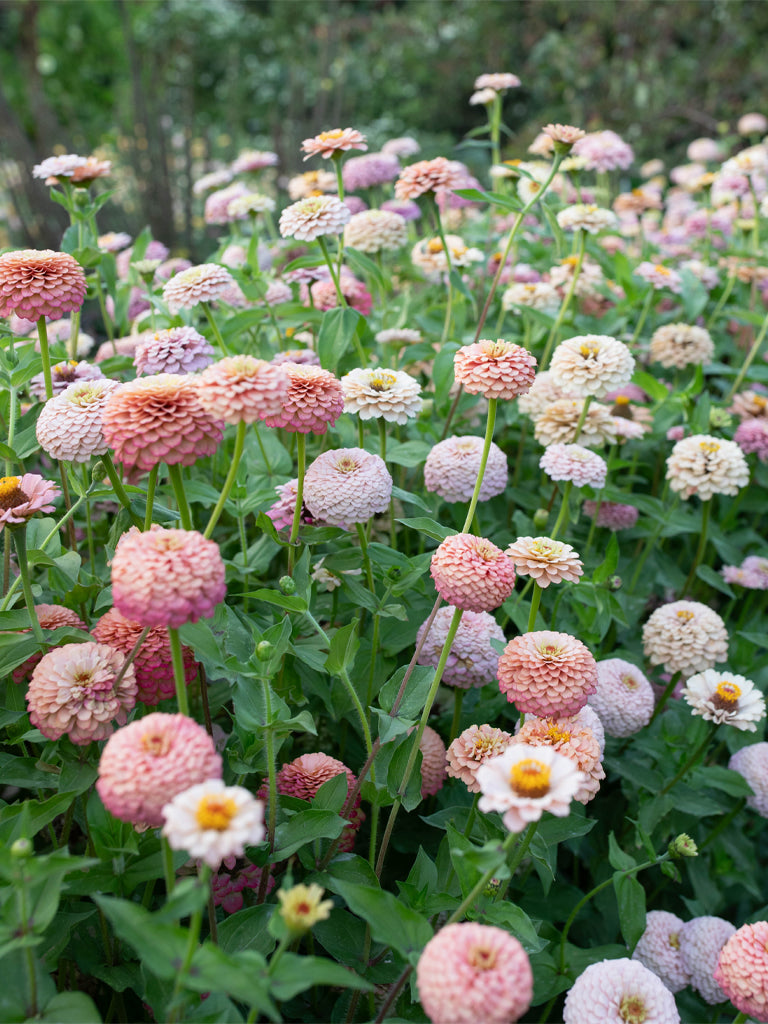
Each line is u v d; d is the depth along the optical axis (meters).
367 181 1.43
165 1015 0.57
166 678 0.68
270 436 1.01
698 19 3.69
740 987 0.63
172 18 3.97
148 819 0.48
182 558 0.51
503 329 1.43
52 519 0.91
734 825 0.99
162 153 2.20
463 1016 0.45
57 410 0.71
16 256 0.76
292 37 3.88
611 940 0.87
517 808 0.50
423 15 4.52
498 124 1.45
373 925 0.54
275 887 0.73
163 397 0.60
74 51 4.02
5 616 0.69
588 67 3.62
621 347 0.96
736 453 1.04
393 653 0.86
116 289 1.18
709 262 1.63
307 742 0.92
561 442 1.04
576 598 0.90
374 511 0.75
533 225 1.54
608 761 0.90
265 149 3.24
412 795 0.70
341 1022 0.69
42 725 0.61
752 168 1.50
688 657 0.90
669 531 1.11
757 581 1.10
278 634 0.65
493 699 0.90
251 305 1.21
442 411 1.11
